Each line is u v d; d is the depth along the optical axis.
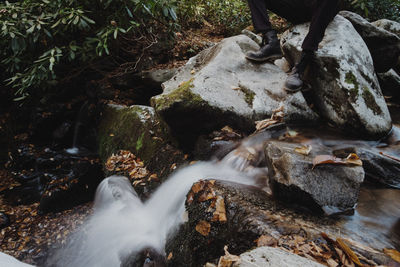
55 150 4.42
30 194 3.76
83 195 3.55
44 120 4.42
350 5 4.71
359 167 1.64
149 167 2.91
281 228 1.36
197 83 2.47
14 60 3.70
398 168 1.96
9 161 4.34
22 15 3.36
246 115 2.39
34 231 3.07
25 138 4.46
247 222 1.45
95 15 3.89
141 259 2.07
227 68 2.72
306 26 2.91
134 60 4.81
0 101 4.71
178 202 2.13
